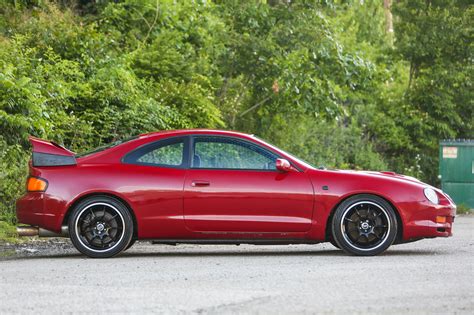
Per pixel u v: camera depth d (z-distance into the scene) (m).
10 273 10.88
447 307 8.40
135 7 24.84
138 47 23.55
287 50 26.20
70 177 12.75
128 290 9.43
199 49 25.59
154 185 12.76
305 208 12.85
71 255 13.21
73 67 20.86
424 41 33.56
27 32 21.86
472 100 33.47
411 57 34.06
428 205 13.01
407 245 14.85
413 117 32.78
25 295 9.11
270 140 27.67
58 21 22.31
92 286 9.73
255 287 9.63
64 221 12.74
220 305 8.48
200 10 26.00
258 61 25.77
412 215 12.97
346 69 26.12
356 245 12.93
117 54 22.77
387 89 34.09
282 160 12.80
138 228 12.74
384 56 34.59
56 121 19.38
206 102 22.94
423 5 34.28
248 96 27.08
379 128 32.41
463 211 25.38
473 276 10.51
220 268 11.31
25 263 12.00
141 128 20.91
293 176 12.91
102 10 24.92
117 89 21.06
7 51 20.12
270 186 12.83
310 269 11.16
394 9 34.66
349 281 10.06
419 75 34.41
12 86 18.30
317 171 13.01
